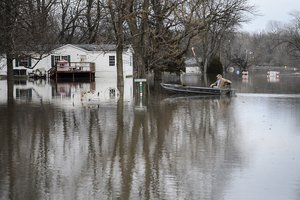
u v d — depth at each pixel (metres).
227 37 89.38
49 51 43.88
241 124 18.53
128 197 9.33
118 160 12.30
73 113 21.12
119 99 27.81
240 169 11.42
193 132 16.58
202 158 12.57
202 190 9.77
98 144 14.30
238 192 9.66
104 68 59.38
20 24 32.69
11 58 38.09
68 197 9.31
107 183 10.23
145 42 34.62
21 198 9.25
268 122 19.09
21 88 37.31
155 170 11.30
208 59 75.06
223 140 15.12
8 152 13.16
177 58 43.25
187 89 33.09
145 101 27.09
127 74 61.59
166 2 35.53
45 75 56.41
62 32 68.06
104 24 56.03
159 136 15.73
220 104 26.11
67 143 14.42
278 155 12.95
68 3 69.31
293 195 9.47
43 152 13.16
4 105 24.39
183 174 10.96
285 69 122.56
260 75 81.81
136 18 35.16
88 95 30.14
